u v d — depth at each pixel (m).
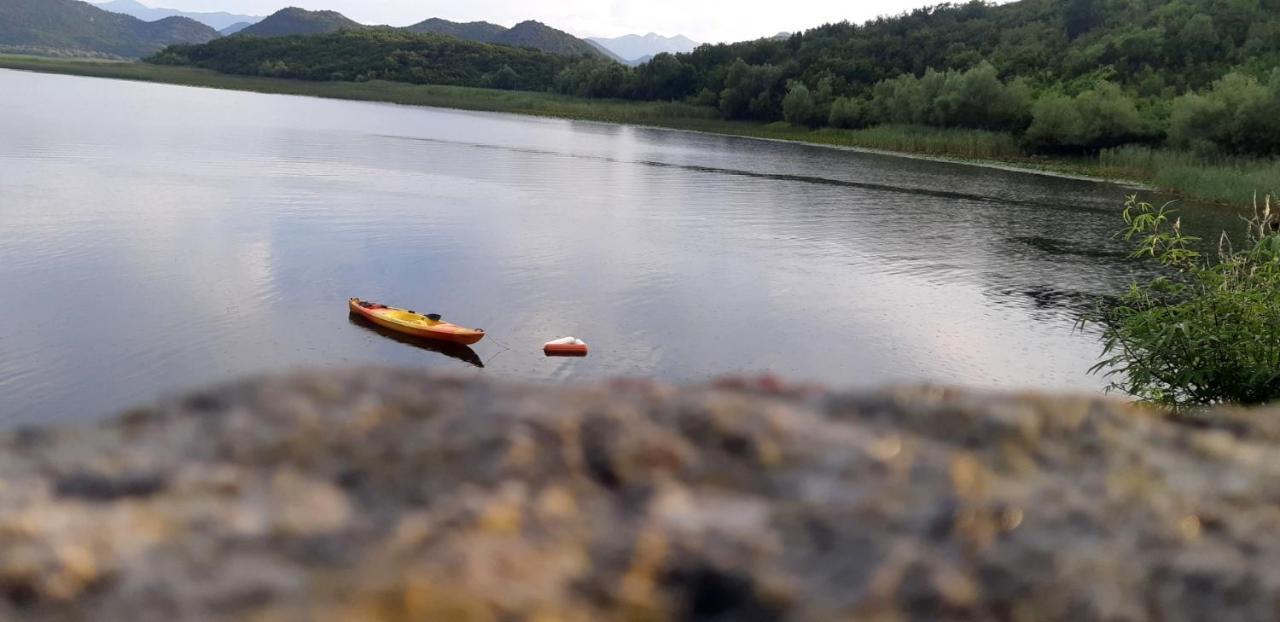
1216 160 52.84
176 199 31.77
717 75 110.75
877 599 0.91
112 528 0.91
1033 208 39.00
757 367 18.59
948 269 27.00
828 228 32.97
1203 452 1.33
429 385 1.35
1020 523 1.05
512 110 105.19
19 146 42.59
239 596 0.81
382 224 29.78
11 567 0.82
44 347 17.03
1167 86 72.69
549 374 17.78
